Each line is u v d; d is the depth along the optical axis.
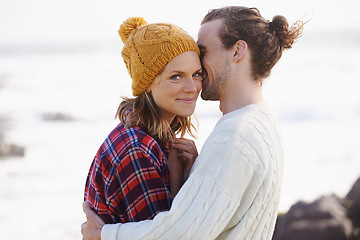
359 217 6.03
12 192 10.10
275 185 1.77
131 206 1.81
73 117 19.53
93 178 1.94
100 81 28.20
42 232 8.00
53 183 10.66
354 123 16.50
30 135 16.73
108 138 1.94
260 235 1.78
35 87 27.14
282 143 1.88
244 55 1.86
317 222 5.91
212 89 1.94
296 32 1.95
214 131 1.76
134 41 1.90
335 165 11.74
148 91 1.93
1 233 7.93
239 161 1.65
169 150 2.00
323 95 21.05
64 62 38.53
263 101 1.91
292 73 26.67
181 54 1.83
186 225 1.60
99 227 1.83
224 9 1.93
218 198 1.61
